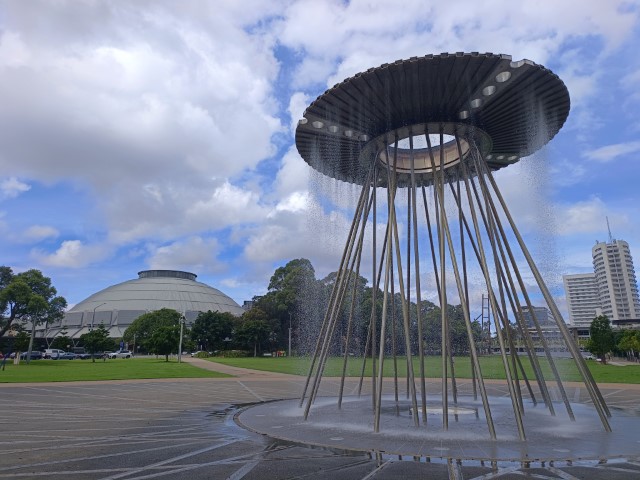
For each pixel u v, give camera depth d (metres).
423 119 11.49
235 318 83.94
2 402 16.89
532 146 13.44
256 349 79.06
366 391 20.78
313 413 12.73
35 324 51.84
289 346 74.69
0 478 6.79
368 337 17.12
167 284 130.62
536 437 9.18
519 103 10.95
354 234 13.13
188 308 120.81
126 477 6.79
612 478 6.48
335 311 12.88
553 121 11.91
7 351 66.00
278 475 6.78
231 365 46.50
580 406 13.59
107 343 58.28
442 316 10.49
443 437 9.23
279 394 19.81
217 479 6.62
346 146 13.29
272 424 11.29
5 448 8.91
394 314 15.44
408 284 14.60
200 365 46.62
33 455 8.29
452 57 9.15
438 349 46.22
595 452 7.95
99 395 19.42
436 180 11.54
